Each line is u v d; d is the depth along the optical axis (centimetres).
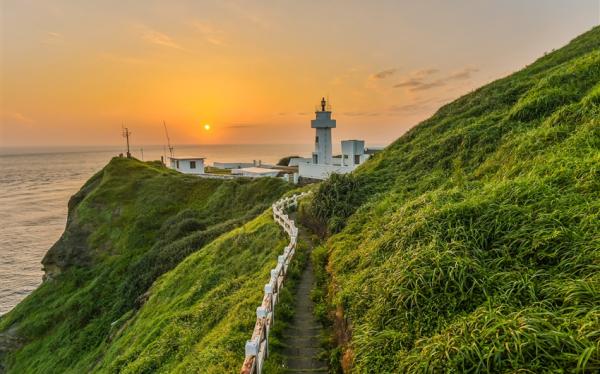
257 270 1452
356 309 618
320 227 1545
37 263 5088
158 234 3722
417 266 549
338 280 809
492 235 578
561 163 743
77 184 13300
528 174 778
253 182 4069
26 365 2512
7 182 14062
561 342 337
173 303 1705
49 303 3241
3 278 4569
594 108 946
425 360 393
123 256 3478
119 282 3086
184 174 5025
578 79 1362
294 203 2227
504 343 352
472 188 922
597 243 470
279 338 755
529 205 611
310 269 1163
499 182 816
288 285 1010
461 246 555
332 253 1039
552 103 1275
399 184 1446
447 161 1380
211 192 4288
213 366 724
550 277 454
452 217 645
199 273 1869
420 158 1598
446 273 510
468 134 1395
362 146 3644
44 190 11750
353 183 1602
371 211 1216
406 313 496
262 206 3347
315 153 4422
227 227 2930
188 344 1120
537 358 330
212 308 1277
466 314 441
